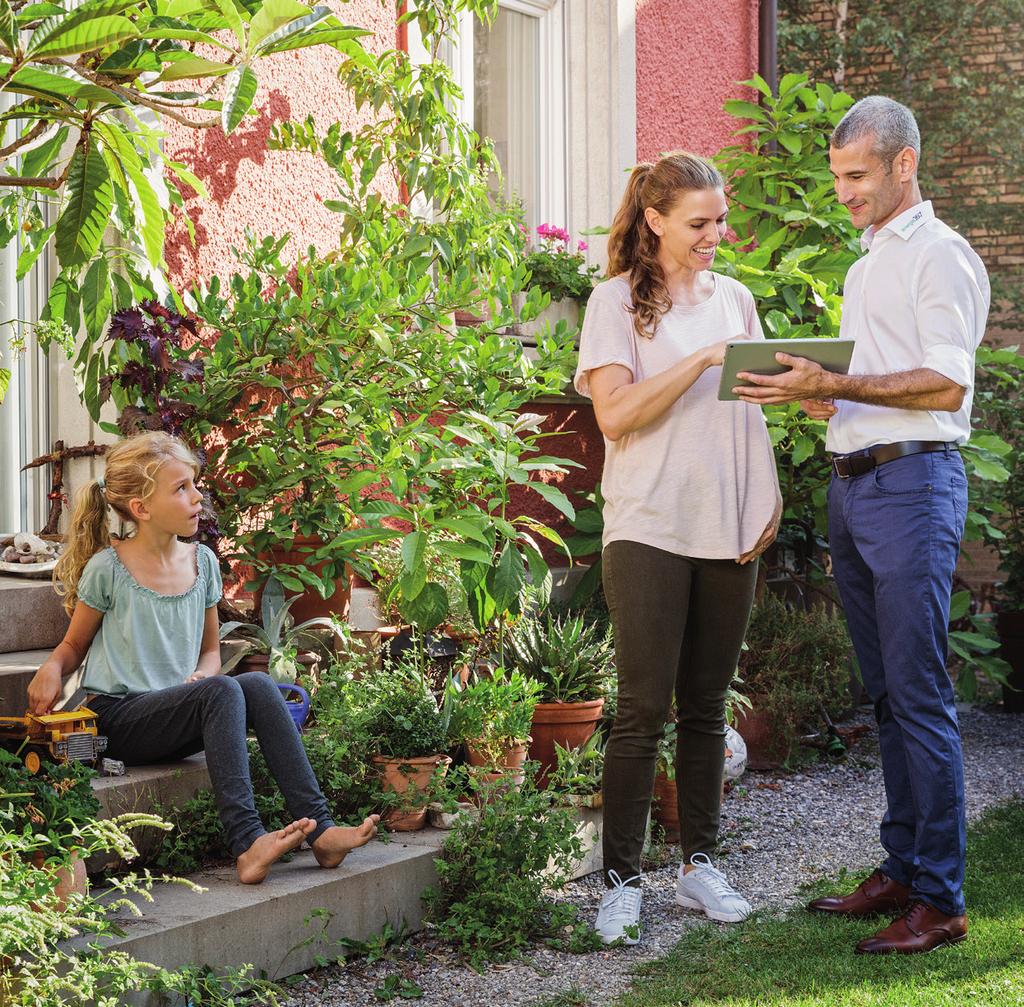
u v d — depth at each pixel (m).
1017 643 7.13
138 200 2.56
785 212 6.03
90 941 2.53
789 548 6.66
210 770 3.08
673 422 3.24
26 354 4.50
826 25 12.81
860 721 6.46
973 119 11.99
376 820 3.18
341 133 5.13
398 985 2.93
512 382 4.44
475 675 4.15
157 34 2.09
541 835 3.37
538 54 6.51
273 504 4.18
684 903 3.52
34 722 2.88
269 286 4.75
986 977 2.93
